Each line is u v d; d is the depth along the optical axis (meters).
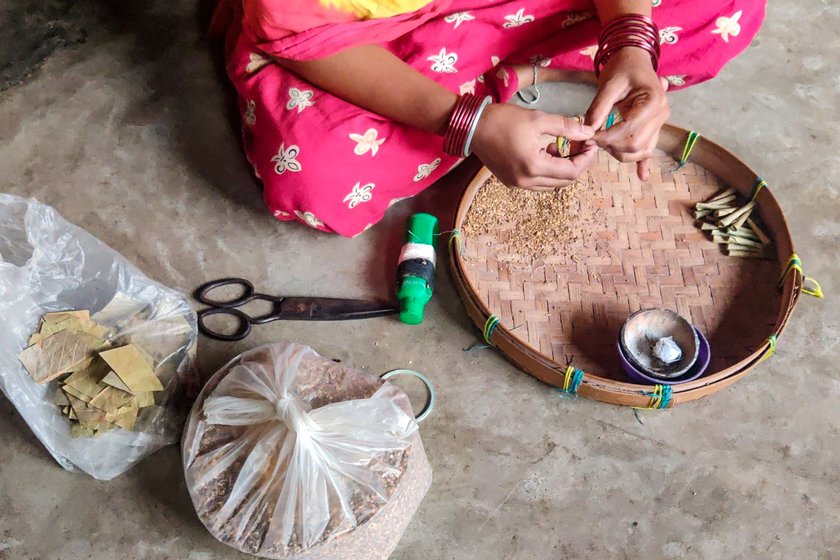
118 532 1.45
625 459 1.53
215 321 1.67
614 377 1.59
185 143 1.91
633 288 1.69
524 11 1.63
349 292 1.72
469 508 1.48
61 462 1.48
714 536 1.46
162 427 1.50
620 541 1.45
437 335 1.67
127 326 1.51
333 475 1.31
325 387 1.44
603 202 1.79
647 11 1.53
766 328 1.64
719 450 1.55
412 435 1.39
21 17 2.08
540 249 1.73
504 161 1.47
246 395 1.39
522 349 1.52
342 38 1.46
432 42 1.62
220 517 1.31
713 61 1.76
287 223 1.80
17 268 1.38
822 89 2.06
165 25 2.09
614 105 1.52
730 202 1.77
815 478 1.52
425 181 1.75
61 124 1.93
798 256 1.77
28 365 1.39
